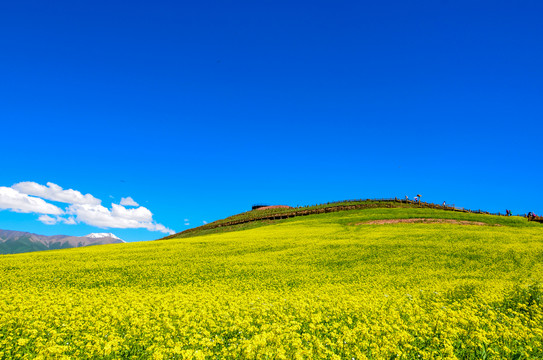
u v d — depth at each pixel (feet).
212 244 130.52
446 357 23.71
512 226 162.61
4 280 72.02
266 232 167.53
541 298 41.32
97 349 26.13
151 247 130.93
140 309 41.16
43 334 30.73
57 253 122.83
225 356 25.72
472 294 47.24
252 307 41.60
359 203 260.21
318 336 30.48
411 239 121.49
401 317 35.65
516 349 25.90
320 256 98.58
